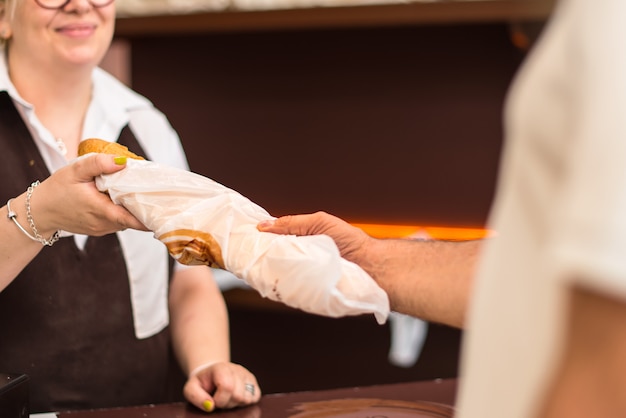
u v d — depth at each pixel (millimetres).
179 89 3426
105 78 1883
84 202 1407
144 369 1804
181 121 3445
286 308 2980
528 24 794
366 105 3254
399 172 3250
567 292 627
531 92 686
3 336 1689
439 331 2957
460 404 769
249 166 3412
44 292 1707
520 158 699
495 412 701
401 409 1483
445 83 3156
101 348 1757
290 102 3336
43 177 1727
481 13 2805
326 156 3326
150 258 1809
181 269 1903
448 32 3115
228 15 3057
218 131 3418
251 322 3166
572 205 609
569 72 647
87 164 1403
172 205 1341
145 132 1878
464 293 1270
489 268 732
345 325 3076
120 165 1389
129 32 3207
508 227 709
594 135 605
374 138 3264
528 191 688
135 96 1906
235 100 3387
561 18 684
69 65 1721
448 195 3211
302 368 3123
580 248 595
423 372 2988
